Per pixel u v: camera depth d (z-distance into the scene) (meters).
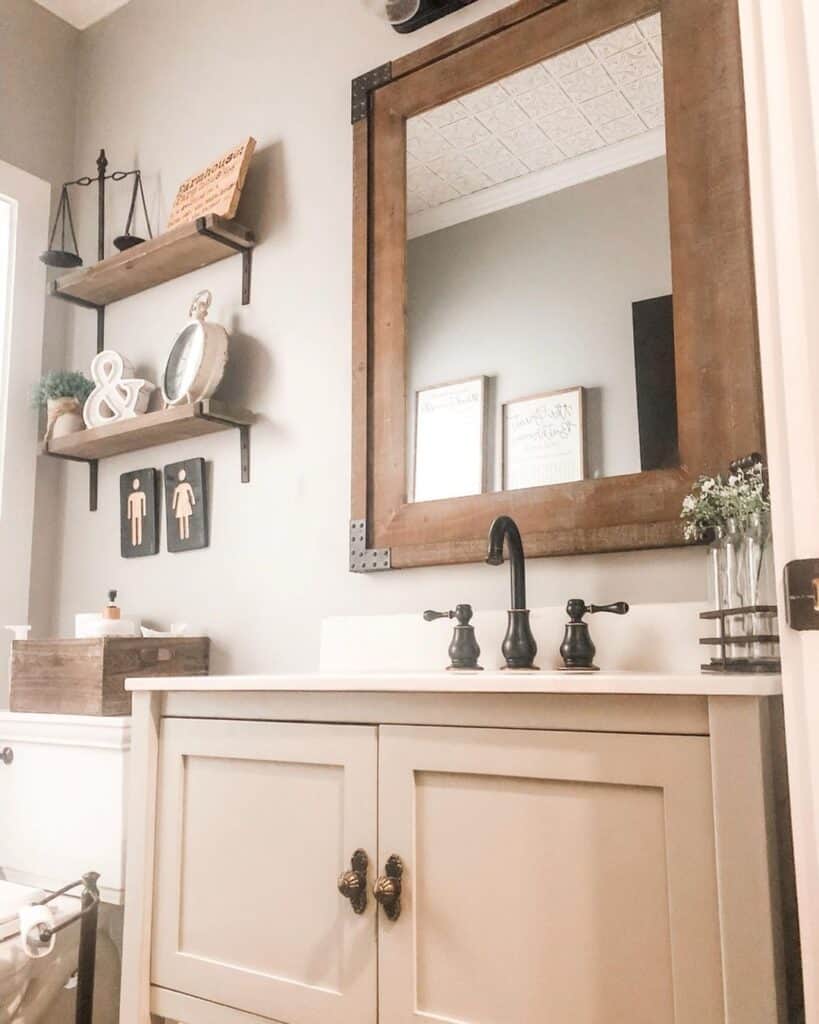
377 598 1.78
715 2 1.50
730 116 1.46
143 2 2.56
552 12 1.68
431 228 1.81
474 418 1.69
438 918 1.09
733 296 1.42
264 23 2.23
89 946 1.49
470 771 1.09
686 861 0.94
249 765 1.31
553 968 1.01
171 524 2.15
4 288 2.47
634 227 1.56
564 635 1.41
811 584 0.92
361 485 1.80
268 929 1.25
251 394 2.06
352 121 1.96
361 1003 1.13
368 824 1.17
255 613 1.97
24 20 2.58
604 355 1.56
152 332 2.33
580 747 1.02
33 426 2.44
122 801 1.65
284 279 2.05
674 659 1.40
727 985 0.89
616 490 1.49
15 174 2.48
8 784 1.86
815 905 0.88
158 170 2.42
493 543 1.40
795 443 0.95
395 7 1.90
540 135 1.70
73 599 2.38
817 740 0.90
